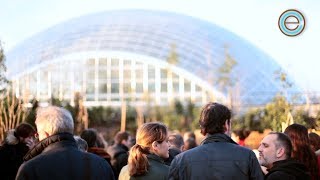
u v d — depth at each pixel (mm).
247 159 5551
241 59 41406
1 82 18719
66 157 5016
